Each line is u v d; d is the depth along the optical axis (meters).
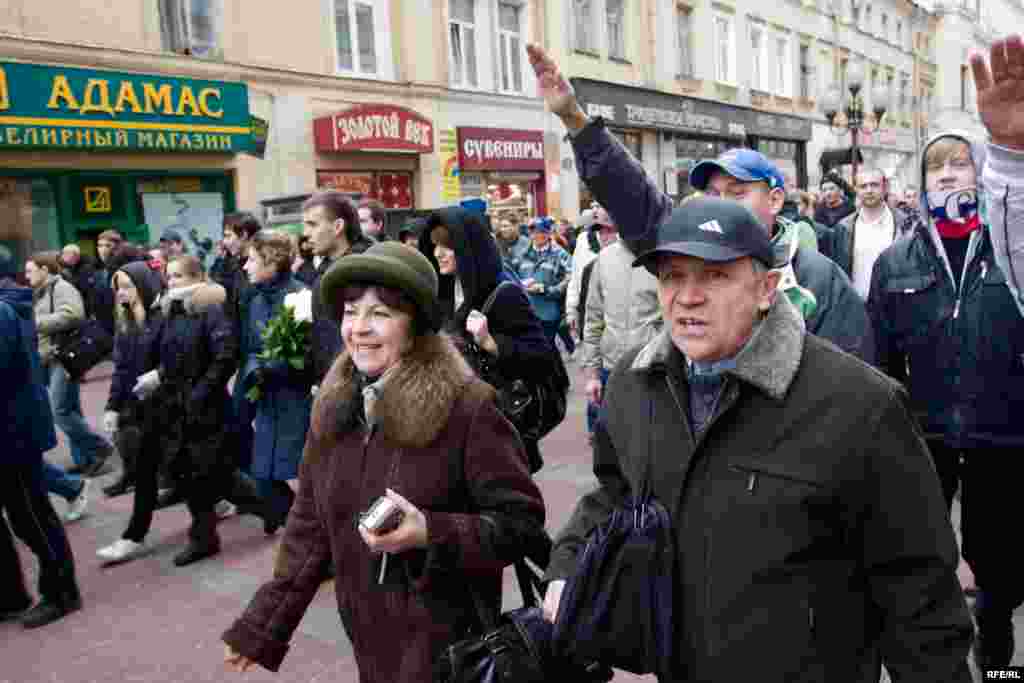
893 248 3.06
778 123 27.73
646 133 22.02
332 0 14.53
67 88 10.77
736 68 25.77
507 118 18.27
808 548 1.51
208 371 4.56
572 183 20.23
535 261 8.07
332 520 2.07
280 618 2.17
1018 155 1.73
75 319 6.44
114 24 11.48
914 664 1.51
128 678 3.47
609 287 4.74
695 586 1.58
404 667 1.96
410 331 2.06
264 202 10.37
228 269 8.27
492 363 3.25
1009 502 2.81
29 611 4.05
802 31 29.34
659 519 1.61
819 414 1.51
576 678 1.88
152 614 4.06
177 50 12.34
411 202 16.27
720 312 1.53
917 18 40.16
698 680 1.59
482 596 2.01
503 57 18.30
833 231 5.20
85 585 4.45
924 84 41.19
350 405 2.09
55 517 4.07
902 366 3.12
